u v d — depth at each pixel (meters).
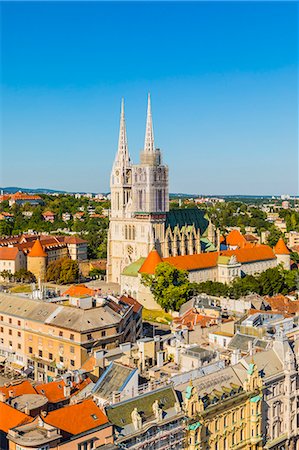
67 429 109.69
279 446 155.12
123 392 129.75
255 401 142.38
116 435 115.12
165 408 125.19
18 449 104.75
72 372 157.88
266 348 163.00
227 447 137.50
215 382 140.25
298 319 198.50
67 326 193.12
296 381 161.12
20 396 130.00
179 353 158.00
